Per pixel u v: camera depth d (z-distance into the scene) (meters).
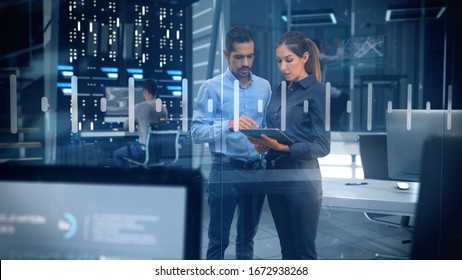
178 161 3.20
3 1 3.30
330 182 2.06
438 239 1.14
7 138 3.17
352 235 2.52
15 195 0.49
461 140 1.49
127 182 0.50
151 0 3.48
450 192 1.36
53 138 3.22
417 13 4.53
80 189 0.49
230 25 3.88
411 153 1.67
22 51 3.35
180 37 3.60
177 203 0.49
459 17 4.19
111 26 3.41
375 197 1.70
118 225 0.49
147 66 3.50
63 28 3.32
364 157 2.25
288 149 1.98
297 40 2.12
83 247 0.48
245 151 2.07
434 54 4.44
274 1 4.26
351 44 4.82
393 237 2.52
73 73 3.35
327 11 4.61
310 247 1.93
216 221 2.06
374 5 4.74
